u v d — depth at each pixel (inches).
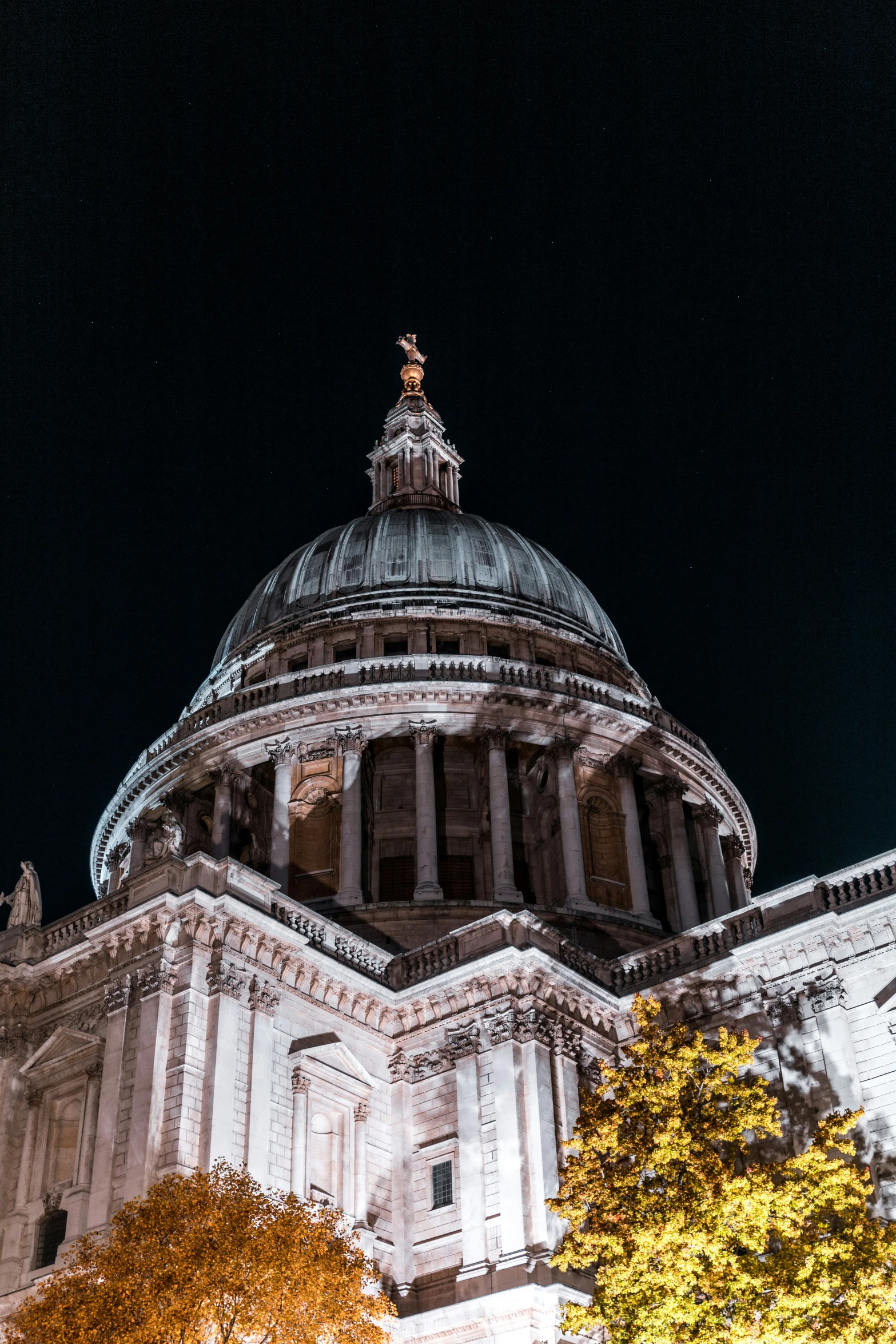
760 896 1968.5
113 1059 1781.5
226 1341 1379.2
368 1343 1510.8
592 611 3501.5
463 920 2598.4
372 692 2886.3
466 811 2925.7
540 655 3193.9
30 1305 1428.4
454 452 3993.6
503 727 2903.5
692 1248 1376.7
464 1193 1823.3
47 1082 1898.4
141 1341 1312.7
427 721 2878.9
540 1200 1752.0
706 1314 1365.7
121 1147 1692.9
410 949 2541.8
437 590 3243.1
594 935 2645.2
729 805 3262.8
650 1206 1434.5
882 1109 1715.1
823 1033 1795.0
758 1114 1492.4
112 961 1886.1
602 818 2992.1
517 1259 1720.0
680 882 2920.8
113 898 1950.1
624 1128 1526.8
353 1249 1577.3
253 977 1847.9
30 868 2159.2
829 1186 1409.9
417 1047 2001.7
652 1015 1608.0
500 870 2716.5
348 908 2625.5
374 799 2925.7
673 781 3065.9
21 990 1980.8
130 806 3193.9
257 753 2933.1
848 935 1835.6
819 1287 1337.4
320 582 3388.3
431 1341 1748.3
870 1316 1332.4
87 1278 1402.6
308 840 2891.2
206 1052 1756.9
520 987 1916.8
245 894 1916.8
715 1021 1925.4
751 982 1907.0
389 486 3900.1
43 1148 1857.8
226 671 3314.5
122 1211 1462.8
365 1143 1905.8
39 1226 1793.8
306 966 1927.9
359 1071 1946.4
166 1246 1400.1
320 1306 1439.5
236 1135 1723.7
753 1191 1390.3
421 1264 1838.1
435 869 2706.7
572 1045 1934.1
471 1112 1877.5
